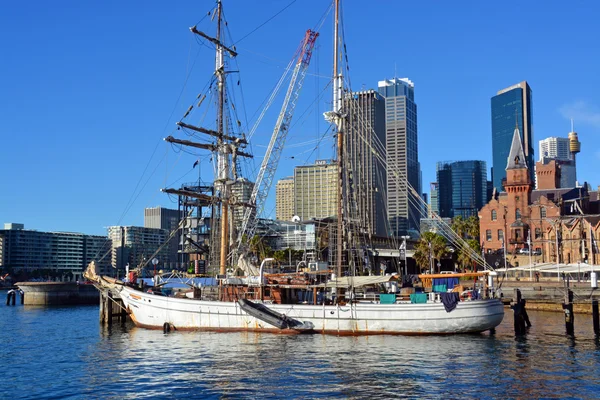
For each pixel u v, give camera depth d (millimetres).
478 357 50500
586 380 41719
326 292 72562
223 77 93688
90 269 83250
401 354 51906
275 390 39531
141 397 38500
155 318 71125
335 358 50250
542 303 97375
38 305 144250
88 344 62844
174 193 92625
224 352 54000
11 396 39344
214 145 93750
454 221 185500
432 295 64500
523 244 159875
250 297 68375
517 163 166375
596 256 136750
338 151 79000
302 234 184375
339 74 80875
